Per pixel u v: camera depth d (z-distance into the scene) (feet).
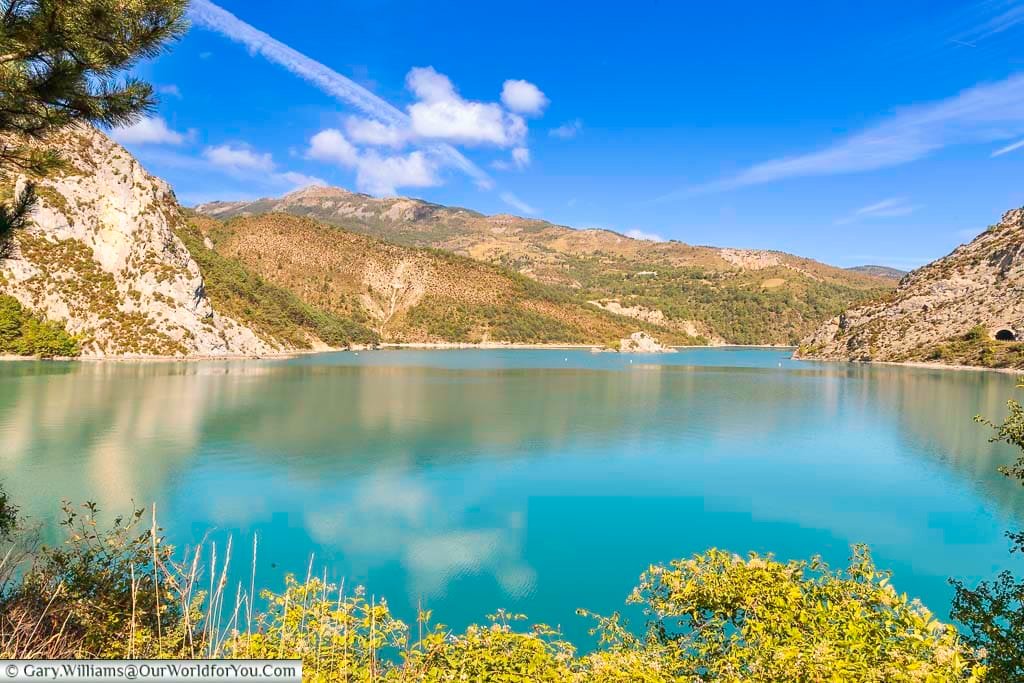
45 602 28.09
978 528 94.58
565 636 60.18
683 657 31.81
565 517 97.09
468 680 26.27
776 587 33.06
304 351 530.68
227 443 143.23
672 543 86.79
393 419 184.44
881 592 32.04
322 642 27.58
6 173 29.17
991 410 222.07
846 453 147.02
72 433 147.54
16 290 347.56
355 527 90.33
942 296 522.06
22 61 25.68
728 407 228.02
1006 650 26.03
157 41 27.81
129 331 374.22
